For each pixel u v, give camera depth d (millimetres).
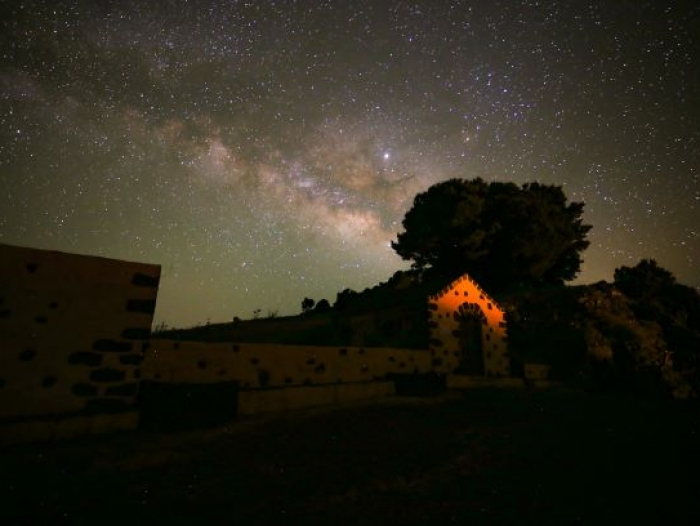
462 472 6172
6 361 7082
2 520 4074
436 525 4387
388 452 7020
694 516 4785
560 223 31000
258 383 10406
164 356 9320
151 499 4758
